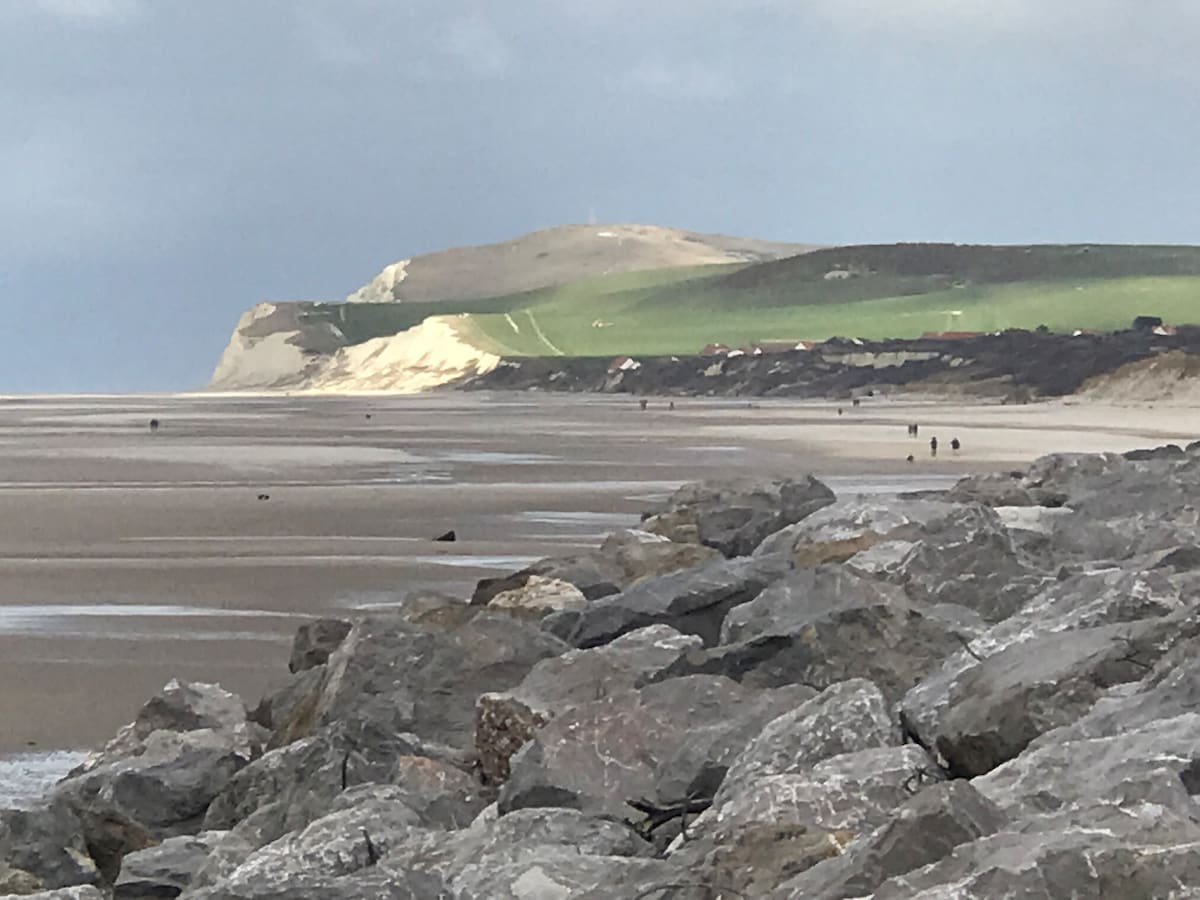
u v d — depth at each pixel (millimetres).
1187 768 7730
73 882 11734
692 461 68375
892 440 83625
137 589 30719
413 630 15234
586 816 9555
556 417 123438
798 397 167500
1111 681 9367
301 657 18750
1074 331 199750
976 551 15742
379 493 52250
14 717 20109
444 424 112250
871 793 8117
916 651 12898
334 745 12758
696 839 8195
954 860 6215
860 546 18672
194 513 45938
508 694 12539
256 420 125188
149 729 16062
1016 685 9352
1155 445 77188
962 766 9234
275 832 11578
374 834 9805
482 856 8906
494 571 32938
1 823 11977
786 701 10938
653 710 10867
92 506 48375
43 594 30156
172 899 10531
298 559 35000
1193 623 9742
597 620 16469
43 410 165875
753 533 25188
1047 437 85562
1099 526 19438
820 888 6711
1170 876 5816
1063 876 5852
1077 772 8016
